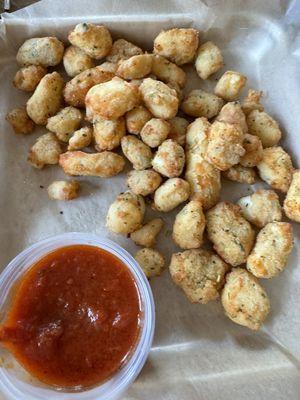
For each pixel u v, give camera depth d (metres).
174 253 0.13
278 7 0.15
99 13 0.15
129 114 0.14
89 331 0.11
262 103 0.15
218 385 0.12
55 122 0.14
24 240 0.13
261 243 0.13
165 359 0.12
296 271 0.13
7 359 0.11
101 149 0.14
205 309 0.13
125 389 0.11
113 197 0.14
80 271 0.12
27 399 0.11
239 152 0.13
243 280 0.13
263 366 0.12
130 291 0.12
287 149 0.14
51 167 0.14
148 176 0.13
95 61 0.15
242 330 0.13
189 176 0.13
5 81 0.15
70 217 0.14
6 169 0.14
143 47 0.15
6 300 0.12
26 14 0.15
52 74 0.14
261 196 0.13
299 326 0.13
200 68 0.15
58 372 0.11
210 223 0.13
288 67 0.15
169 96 0.13
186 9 0.15
